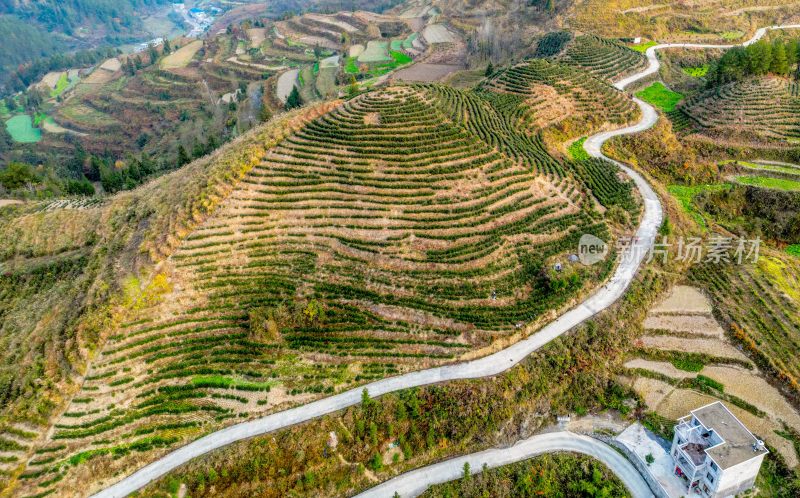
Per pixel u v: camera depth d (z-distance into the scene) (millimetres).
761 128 124062
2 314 80062
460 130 101188
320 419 61969
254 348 69312
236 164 89000
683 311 81375
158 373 66125
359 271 78438
